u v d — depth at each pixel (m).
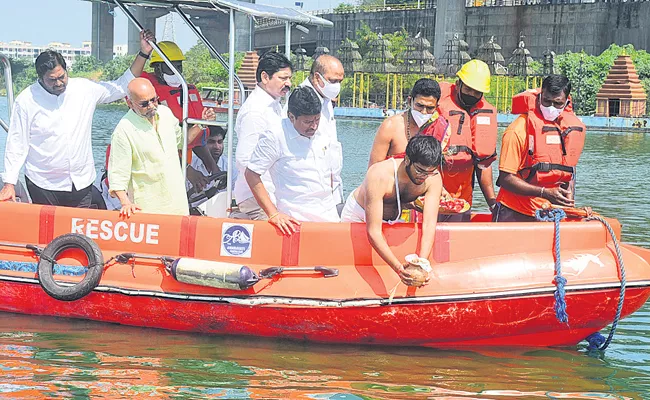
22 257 6.77
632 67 55.88
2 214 6.84
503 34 74.50
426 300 6.03
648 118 51.09
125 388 5.44
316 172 6.51
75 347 6.20
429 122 6.39
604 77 61.75
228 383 5.57
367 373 5.81
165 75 7.80
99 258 6.54
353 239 6.24
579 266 6.13
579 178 20.72
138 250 6.61
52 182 7.13
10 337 6.39
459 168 6.87
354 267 6.23
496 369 5.97
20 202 7.20
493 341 6.34
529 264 6.14
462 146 6.79
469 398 5.41
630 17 68.75
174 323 6.56
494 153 6.91
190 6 7.62
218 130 8.26
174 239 6.53
